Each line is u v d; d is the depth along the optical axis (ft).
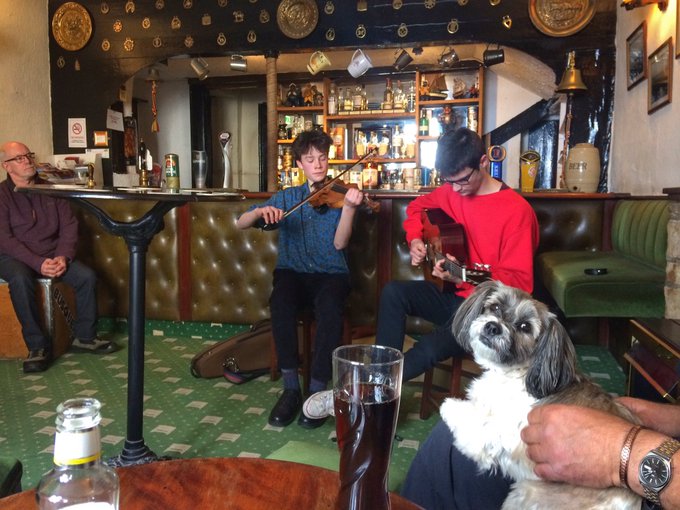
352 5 15.74
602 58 14.12
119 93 17.53
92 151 17.69
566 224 12.33
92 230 13.91
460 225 8.43
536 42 14.58
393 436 2.62
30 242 12.32
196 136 24.85
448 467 5.12
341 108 22.21
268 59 16.62
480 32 14.94
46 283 11.81
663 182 10.55
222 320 13.51
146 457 7.25
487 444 4.78
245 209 13.05
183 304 13.67
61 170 16.11
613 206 12.13
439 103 20.99
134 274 7.00
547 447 3.06
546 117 20.45
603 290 7.97
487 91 21.16
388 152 22.34
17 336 11.94
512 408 4.83
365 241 12.48
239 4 16.44
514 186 21.24
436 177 19.51
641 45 11.78
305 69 21.90
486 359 5.19
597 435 2.92
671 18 10.14
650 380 5.99
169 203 6.93
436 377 9.48
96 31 17.34
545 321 5.07
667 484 2.65
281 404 8.91
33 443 8.07
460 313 6.02
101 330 14.19
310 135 10.19
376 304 12.58
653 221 9.25
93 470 2.41
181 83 24.85
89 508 2.34
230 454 7.80
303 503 2.96
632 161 12.49
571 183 13.34
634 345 6.83
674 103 9.95
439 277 8.32
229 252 13.25
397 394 2.59
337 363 2.63
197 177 8.95
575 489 3.70
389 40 15.61
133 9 17.07
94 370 11.38
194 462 3.38
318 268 10.02
